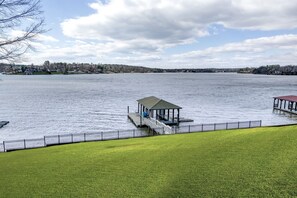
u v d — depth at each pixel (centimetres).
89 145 1667
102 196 761
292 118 4331
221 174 815
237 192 691
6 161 1298
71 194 795
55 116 4406
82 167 1045
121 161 1083
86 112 4844
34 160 1248
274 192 669
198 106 5716
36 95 7888
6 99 6812
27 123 3809
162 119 3791
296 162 838
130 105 5800
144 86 12350
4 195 824
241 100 6831
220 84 14112
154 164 995
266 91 9544
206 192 709
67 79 19662
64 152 1410
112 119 4144
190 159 1001
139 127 3403
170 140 1509
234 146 1110
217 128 2652
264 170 806
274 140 1120
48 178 948
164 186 781
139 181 842
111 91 9462
